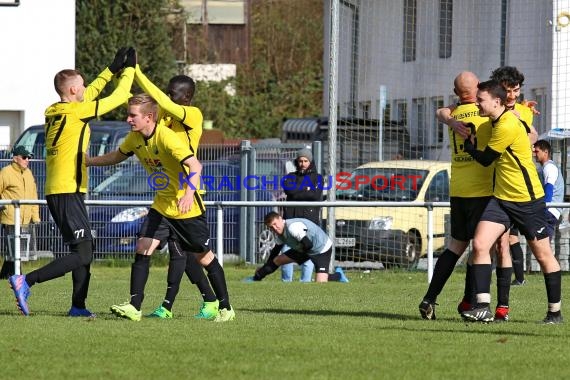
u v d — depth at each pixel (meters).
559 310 25.69
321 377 17.73
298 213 44.94
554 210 41.28
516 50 65.06
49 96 80.75
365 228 49.56
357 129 58.19
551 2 61.44
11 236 41.28
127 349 20.67
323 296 34.00
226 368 18.59
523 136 24.80
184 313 28.08
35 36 80.44
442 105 65.62
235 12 131.75
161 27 102.19
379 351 20.55
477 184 25.75
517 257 39.81
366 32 63.22
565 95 60.69
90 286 37.56
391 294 34.81
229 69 128.00
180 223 25.36
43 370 18.41
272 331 23.53
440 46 66.31
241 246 50.88
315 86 130.12
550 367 18.95
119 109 95.62
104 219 48.50
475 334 23.20
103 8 99.31
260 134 123.19
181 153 24.41
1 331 23.17
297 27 133.25
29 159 45.78
